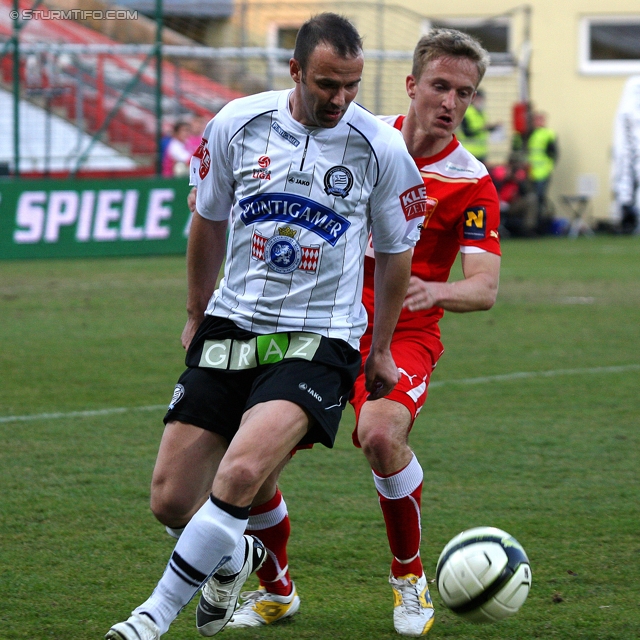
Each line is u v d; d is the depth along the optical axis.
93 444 20.84
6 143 63.47
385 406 13.03
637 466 19.66
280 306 11.61
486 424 22.88
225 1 70.81
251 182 11.57
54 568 14.30
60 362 29.14
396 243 11.95
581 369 29.00
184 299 41.88
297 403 11.10
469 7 77.88
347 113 11.48
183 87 70.38
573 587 13.70
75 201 55.19
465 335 34.78
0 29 66.38
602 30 78.44
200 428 11.72
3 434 21.48
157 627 10.63
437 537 15.76
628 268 54.59
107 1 67.44
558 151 79.00
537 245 67.81
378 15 72.19
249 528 12.59
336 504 17.36
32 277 48.03
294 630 12.56
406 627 12.36
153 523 16.27
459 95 13.88
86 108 66.44
